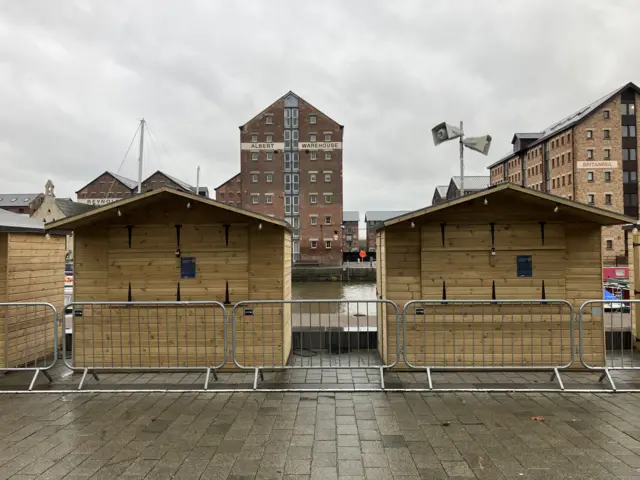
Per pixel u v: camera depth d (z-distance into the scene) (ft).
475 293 25.05
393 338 25.32
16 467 13.65
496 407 18.74
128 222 25.46
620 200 173.17
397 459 14.03
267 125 212.02
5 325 25.39
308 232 210.59
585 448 14.76
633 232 31.45
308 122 212.02
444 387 21.42
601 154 173.99
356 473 13.15
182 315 25.32
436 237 25.25
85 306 25.40
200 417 17.78
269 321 25.31
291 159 212.43
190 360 25.18
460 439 15.52
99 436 15.96
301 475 13.04
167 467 13.60
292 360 28.48
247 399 19.97
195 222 25.46
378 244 29.99
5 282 25.67
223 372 24.71
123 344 25.29
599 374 23.72
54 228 25.03
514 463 13.73
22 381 23.11
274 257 25.46
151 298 25.31
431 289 25.14
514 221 25.05
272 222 24.50
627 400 19.57
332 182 211.41
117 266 25.40
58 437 15.90
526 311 24.79
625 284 56.24
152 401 19.77
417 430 16.34
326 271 184.03
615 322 35.29
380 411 18.33
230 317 25.23
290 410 18.51
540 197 23.11
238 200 251.60
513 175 237.66
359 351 29.81
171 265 25.43
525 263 25.00
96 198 267.18
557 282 24.85
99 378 23.57
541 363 24.66
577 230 24.97
